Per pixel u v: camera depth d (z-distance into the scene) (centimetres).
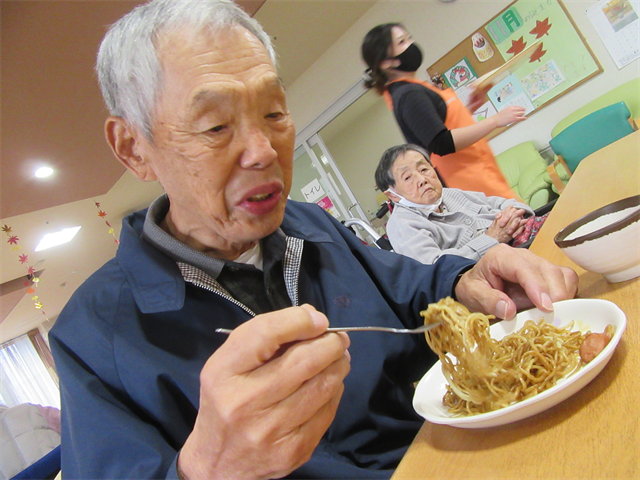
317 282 103
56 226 512
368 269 114
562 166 410
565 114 439
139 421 71
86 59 232
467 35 452
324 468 75
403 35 305
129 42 69
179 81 66
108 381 76
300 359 46
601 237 68
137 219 105
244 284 93
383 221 610
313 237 105
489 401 58
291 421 47
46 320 941
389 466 80
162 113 69
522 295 81
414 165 218
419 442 61
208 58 66
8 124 258
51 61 221
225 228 77
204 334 81
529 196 424
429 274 105
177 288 82
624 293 69
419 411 61
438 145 281
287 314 47
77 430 70
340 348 48
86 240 600
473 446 53
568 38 416
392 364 95
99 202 523
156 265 85
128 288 85
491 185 298
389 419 85
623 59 402
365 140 609
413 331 59
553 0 411
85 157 350
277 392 45
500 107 461
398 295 108
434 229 209
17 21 189
